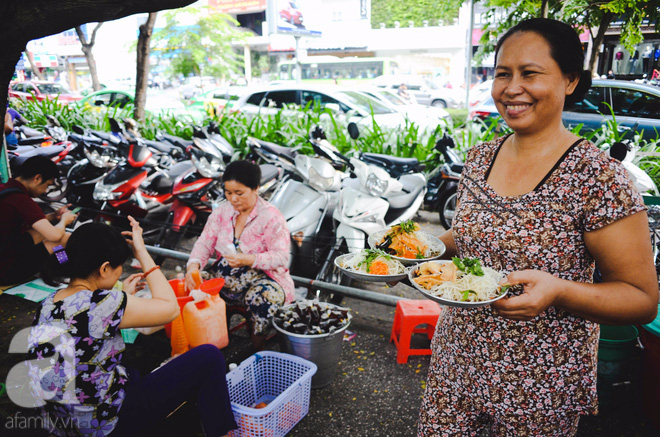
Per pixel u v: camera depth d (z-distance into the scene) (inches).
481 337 54.2
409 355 128.3
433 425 60.5
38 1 72.9
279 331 111.0
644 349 99.9
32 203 140.6
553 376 51.8
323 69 909.2
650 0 260.2
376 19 1237.1
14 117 296.7
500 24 290.0
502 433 57.1
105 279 75.7
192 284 114.1
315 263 156.3
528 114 48.7
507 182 52.3
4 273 145.8
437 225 237.6
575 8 247.6
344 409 107.7
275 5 665.0
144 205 183.3
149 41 348.5
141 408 76.0
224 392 85.6
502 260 52.1
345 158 154.3
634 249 46.0
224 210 124.8
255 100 410.3
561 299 46.6
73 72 1376.7
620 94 281.6
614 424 102.0
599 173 46.5
